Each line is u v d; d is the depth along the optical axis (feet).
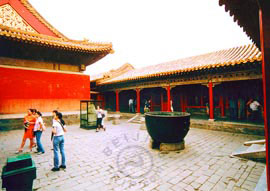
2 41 35.45
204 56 48.96
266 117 7.45
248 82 41.39
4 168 8.50
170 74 40.52
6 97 37.78
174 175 14.57
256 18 13.34
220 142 25.84
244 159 18.37
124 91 75.25
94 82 72.90
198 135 31.07
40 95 42.70
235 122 33.47
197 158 18.80
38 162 17.80
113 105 78.28
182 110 52.95
